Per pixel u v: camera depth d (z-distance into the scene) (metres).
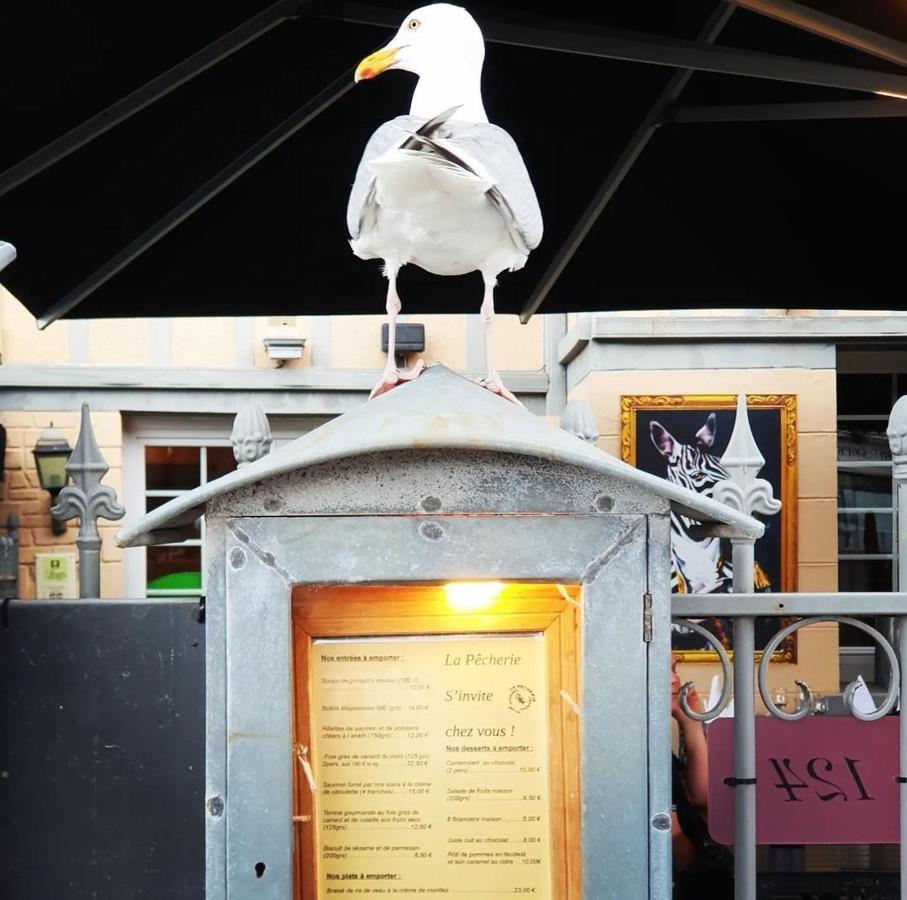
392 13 2.23
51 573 6.55
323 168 2.79
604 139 2.78
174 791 2.02
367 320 6.93
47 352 6.72
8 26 2.05
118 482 6.70
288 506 1.46
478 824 1.48
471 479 1.46
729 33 2.54
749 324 5.94
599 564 1.46
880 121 2.62
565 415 2.27
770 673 5.70
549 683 1.48
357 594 1.47
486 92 2.70
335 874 1.48
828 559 5.99
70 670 2.02
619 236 3.07
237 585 1.46
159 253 2.90
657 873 1.47
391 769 1.48
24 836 2.02
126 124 2.47
